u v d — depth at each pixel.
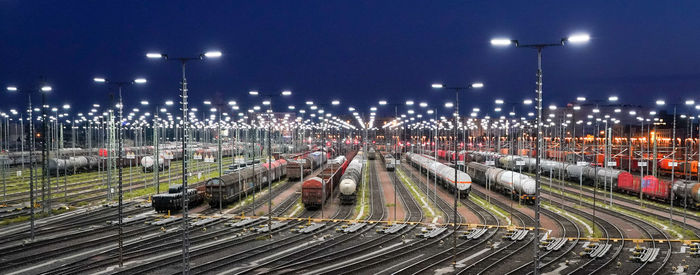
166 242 41.84
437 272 33.22
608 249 39.84
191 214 55.91
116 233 44.97
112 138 80.38
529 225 52.03
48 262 35.41
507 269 34.25
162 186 83.38
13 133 147.25
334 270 33.16
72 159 101.25
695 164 82.44
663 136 118.69
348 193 65.44
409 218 55.53
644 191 70.94
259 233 45.81
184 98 28.73
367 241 43.00
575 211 61.22
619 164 100.62
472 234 45.16
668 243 42.31
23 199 68.06
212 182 61.31
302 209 62.12
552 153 133.38
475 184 94.12
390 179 101.62
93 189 78.88
